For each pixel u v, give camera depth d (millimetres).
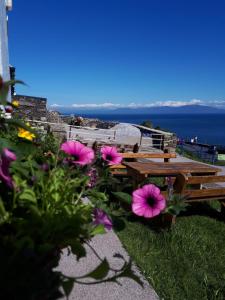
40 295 998
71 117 21531
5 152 1111
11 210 1174
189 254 3682
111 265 2996
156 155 6344
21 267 952
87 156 1578
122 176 5527
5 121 1311
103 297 2516
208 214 5207
